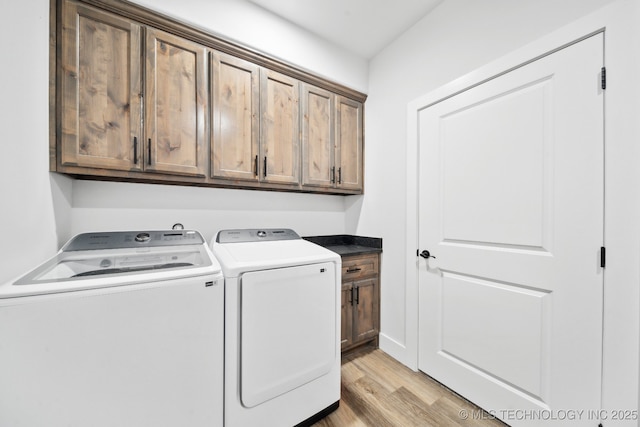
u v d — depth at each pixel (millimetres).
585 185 1031
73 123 1130
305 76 1858
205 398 1016
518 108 1241
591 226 1017
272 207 2068
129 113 1254
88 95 1163
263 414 1158
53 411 780
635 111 906
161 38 1338
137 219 1553
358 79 2148
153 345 913
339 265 1436
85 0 1152
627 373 927
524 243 1226
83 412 814
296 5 1636
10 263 849
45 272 928
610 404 964
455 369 1529
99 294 830
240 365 1100
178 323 957
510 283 1281
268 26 1673
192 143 1429
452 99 1542
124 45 1245
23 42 915
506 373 1293
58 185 1188
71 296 794
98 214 1442
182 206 1695
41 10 1023
